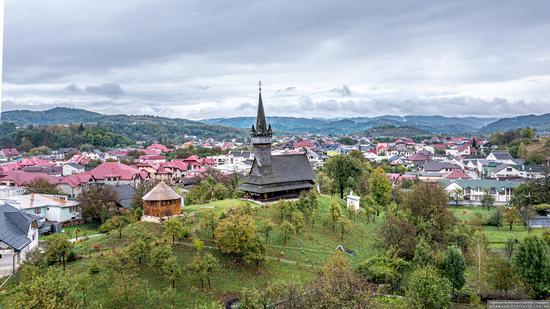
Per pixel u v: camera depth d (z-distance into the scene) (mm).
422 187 120688
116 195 134250
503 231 133250
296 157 124312
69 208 127812
